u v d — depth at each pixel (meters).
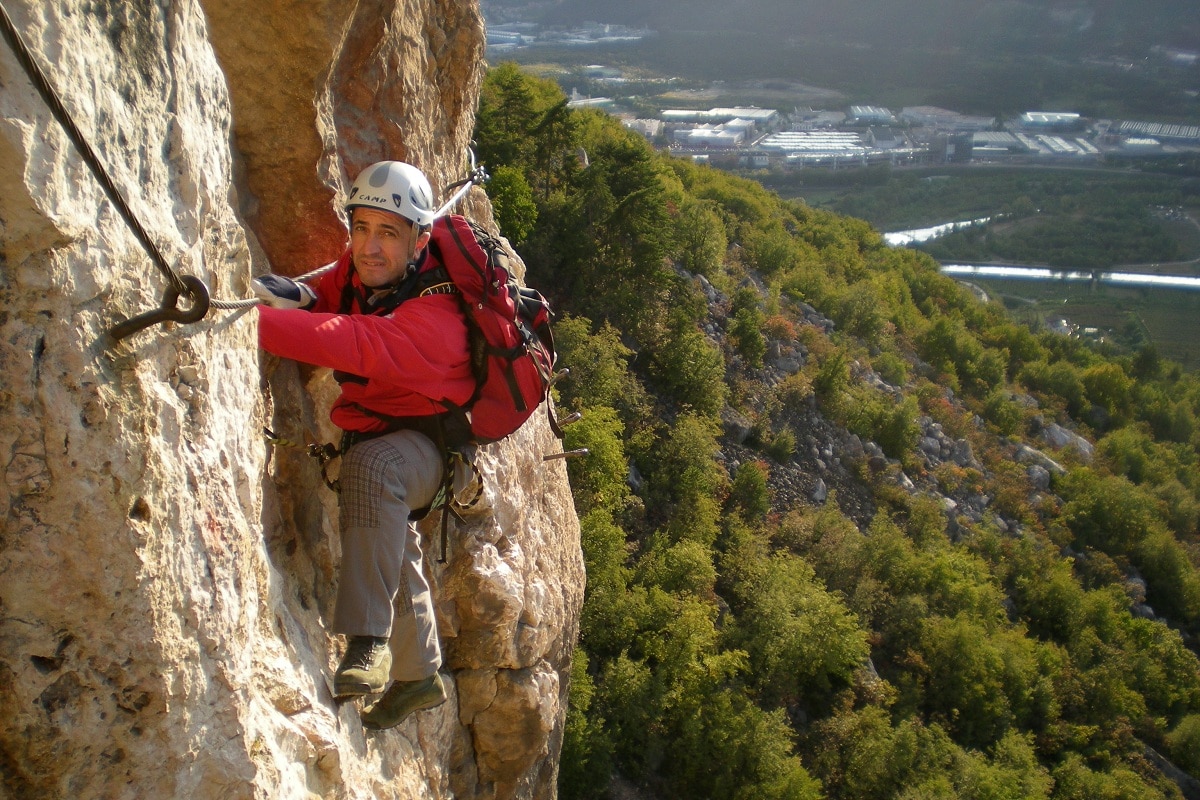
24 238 1.99
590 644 26.31
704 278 50.12
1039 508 53.47
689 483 33.78
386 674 3.49
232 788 2.77
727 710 25.25
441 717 5.46
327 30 3.77
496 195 36.56
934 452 52.12
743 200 72.25
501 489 5.89
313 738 3.35
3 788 2.31
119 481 2.28
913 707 31.91
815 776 27.70
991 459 55.75
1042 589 43.97
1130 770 35.75
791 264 63.59
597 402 33.34
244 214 4.05
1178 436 78.75
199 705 2.65
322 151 4.08
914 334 69.69
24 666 2.24
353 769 3.78
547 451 7.26
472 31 6.21
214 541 2.73
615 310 41.03
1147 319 169.62
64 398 2.14
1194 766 37.78
